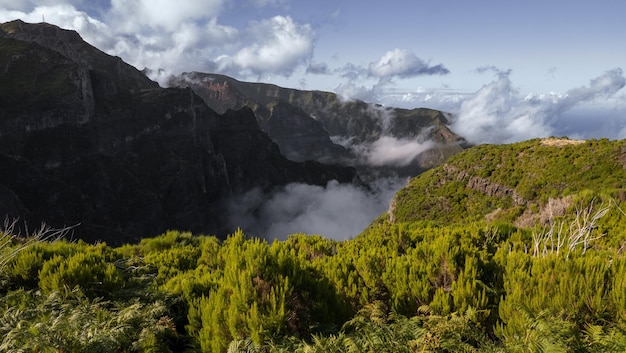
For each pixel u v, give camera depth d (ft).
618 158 172.86
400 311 18.93
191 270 32.99
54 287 23.57
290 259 21.54
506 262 21.30
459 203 238.68
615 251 25.67
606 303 15.72
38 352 14.62
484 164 245.45
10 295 21.88
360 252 24.62
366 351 13.99
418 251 22.81
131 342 17.31
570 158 196.03
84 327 16.40
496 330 15.67
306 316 18.31
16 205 428.56
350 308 19.86
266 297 18.43
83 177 593.83
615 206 40.27
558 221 37.47
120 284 25.76
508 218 61.72
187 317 21.44
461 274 18.35
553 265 18.83
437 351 13.87
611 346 12.91
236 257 22.26
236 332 17.26
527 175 207.51
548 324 13.29
